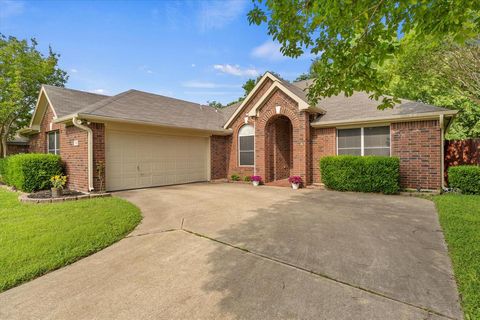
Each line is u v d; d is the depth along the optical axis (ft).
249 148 45.68
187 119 44.37
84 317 8.47
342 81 14.48
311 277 10.85
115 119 32.24
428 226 17.46
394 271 11.20
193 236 16.33
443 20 10.05
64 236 15.70
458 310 8.46
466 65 33.53
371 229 16.99
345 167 33.04
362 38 12.41
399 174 31.76
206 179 47.01
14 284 10.58
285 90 38.93
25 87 54.65
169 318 8.36
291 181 37.60
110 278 11.08
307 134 38.14
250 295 9.57
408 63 32.68
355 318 8.16
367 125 34.60
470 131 51.70
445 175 35.09
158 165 39.55
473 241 13.87
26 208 22.80
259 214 21.59
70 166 34.71
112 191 33.81
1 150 57.41
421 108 31.32
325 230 16.94
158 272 11.55
